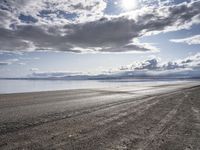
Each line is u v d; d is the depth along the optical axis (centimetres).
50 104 1341
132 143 545
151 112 1067
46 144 516
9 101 1482
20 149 475
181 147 526
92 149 490
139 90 3066
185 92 2586
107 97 1884
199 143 562
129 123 793
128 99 1705
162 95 2131
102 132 649
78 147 500
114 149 495
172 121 850
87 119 854
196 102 1536
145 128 717
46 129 667
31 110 1067
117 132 654
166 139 591
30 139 554
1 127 677
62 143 528
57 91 2759
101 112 1041
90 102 1474
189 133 667
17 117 859
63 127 702
